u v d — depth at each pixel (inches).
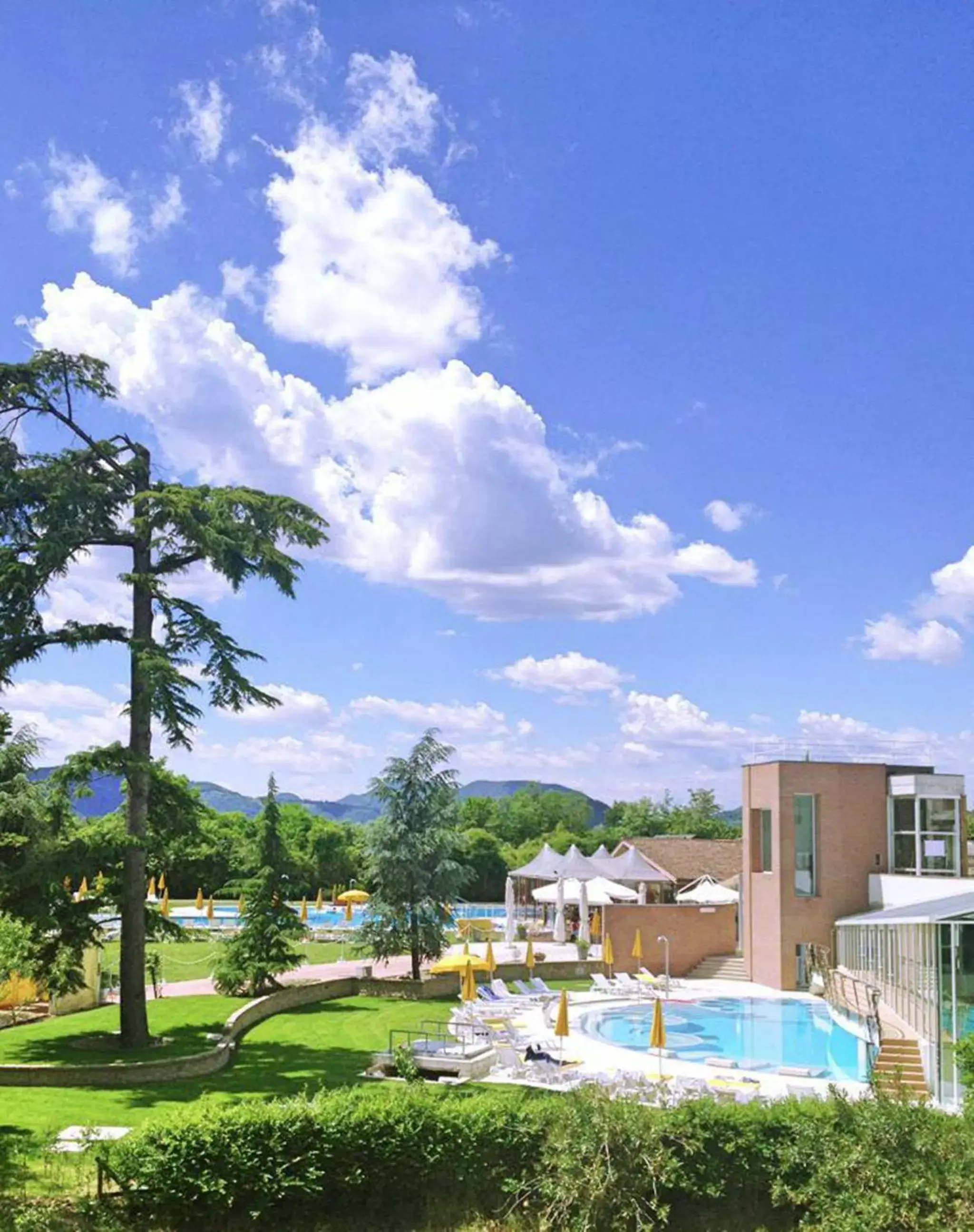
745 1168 650.8
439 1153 657.6
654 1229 632.4
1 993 1222.9
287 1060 1159.0
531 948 1818.4
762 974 1982.0
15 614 1139.3
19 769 1205.7
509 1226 641.6
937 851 1945.1
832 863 1971.0
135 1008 1170.0
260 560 1246.9
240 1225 633.6
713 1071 1180.5
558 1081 1093.1
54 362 1186.0
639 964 1905.8
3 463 1138.7
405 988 1710.1
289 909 1610.5
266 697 1262.3
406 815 1834.4
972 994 1115.9
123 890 1187.9
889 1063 1176.8
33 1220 585.3
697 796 4717.0
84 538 1192.2
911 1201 620.4
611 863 2381.9
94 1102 943.7
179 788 1305.4
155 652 1157.7
